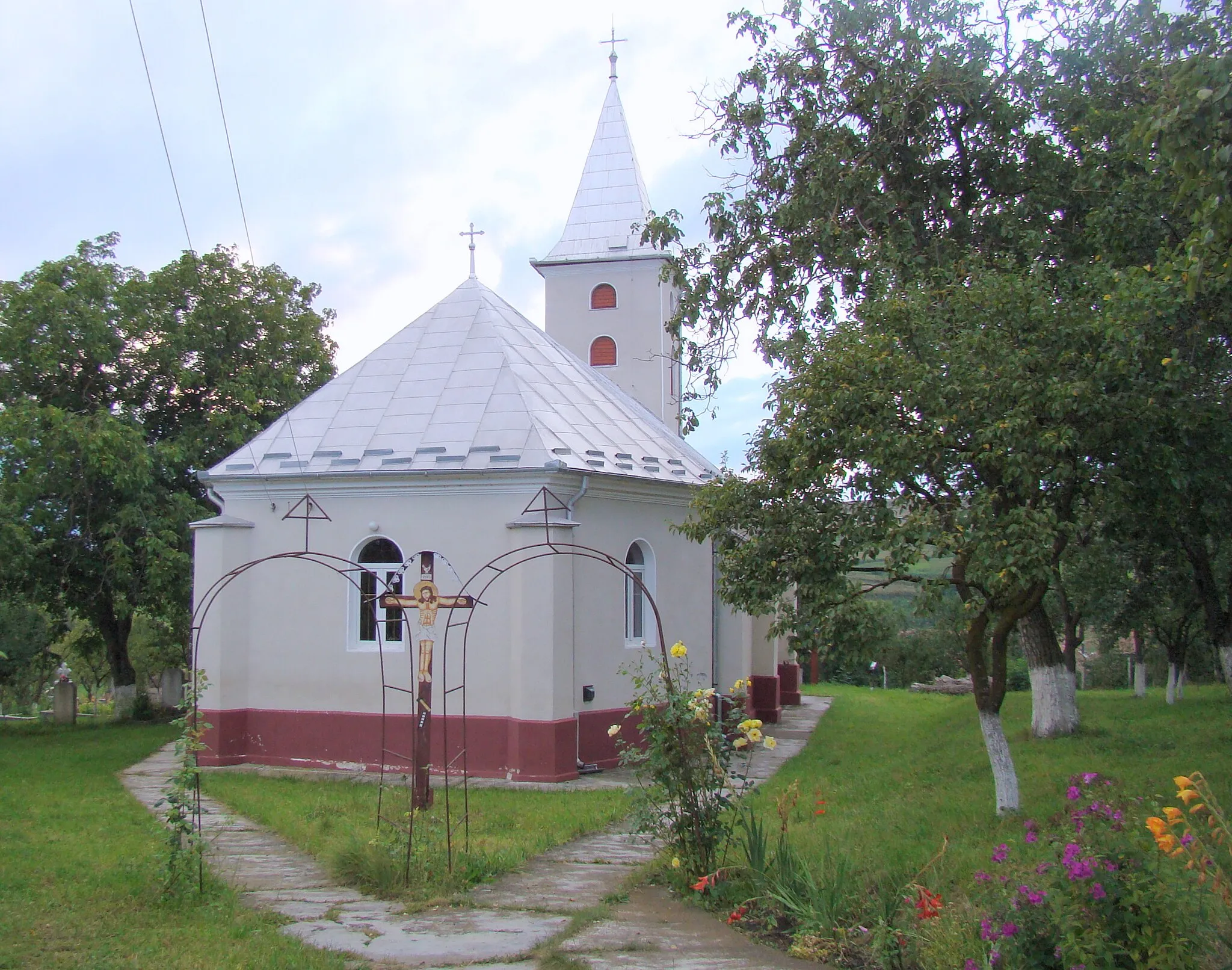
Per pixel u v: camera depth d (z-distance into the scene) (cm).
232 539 1823
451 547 1739
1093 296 1158
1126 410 1002
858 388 1037
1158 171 1300
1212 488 1190
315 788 1562
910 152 1656
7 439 2206
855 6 1680
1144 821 887
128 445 2206
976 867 882
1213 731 1552
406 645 1756
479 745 1684
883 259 1566
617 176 2969
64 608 2628
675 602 1952
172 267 2523
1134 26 1508
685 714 955
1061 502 1052
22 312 2352
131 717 2652
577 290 2880
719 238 1844
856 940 761
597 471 1755
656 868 987
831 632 1056
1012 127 1606
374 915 866
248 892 941
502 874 1004
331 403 1938
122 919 823
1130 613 2027
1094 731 1605
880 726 2388
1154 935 575
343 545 1797
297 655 1803
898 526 991
